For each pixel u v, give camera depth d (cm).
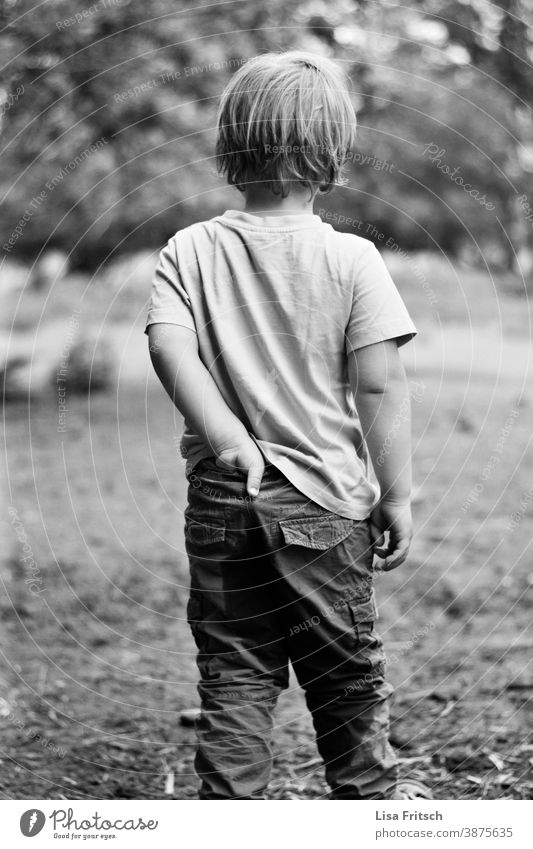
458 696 378
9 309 1688
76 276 1434
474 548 608
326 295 235
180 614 520
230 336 237
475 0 1111
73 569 595
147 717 383
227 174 255
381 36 1106
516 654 416
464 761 325
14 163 1059
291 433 234
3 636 470
